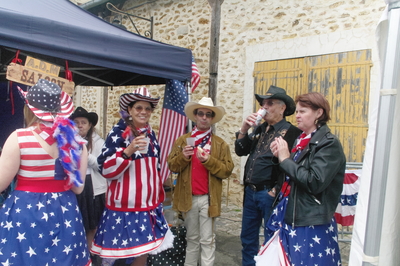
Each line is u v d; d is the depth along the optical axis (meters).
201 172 2.73
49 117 1.81
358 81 4.18
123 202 2.26
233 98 5.46
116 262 2.92
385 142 1.28
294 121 4.75
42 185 1.75
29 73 2.13
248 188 2.65
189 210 2.71
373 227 1.30
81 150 1.99
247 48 5.27
